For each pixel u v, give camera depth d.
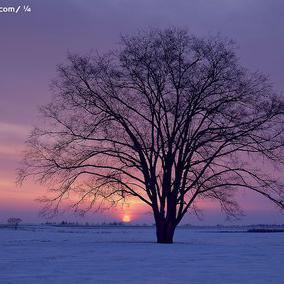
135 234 76.50
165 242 35.53
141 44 33.72
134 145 33.72
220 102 33.38
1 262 20.61
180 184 34.34
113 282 14.90
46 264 19.86
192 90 33.03
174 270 18.23
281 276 16.75
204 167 33.38
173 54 33.25
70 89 33.66
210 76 33.31
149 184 34.12
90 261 21.17
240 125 33.12
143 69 33.34
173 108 33.31
